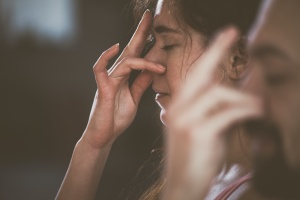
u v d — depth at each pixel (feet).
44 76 25.43
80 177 5.59
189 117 2.23
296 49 2.23
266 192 2.29
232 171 3.87
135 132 23.58
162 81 4.79
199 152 2.21
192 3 4.39
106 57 5.32
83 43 25.23
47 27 25.53
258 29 2.34
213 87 2.27
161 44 4.78
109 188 21.79
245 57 3.99
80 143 5.61
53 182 22.74
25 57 25.44
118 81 5.36
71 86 25.39
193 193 2.21
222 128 2.22
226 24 4.17
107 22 25.04
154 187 5.44
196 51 4.48
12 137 24.84
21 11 25.45
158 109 6.60
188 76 4.53
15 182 22.82
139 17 5.78
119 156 23.41
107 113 5.43
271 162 2.26
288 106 2.23
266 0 2.38
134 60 5.15
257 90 2.27
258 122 2.28
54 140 24.95
